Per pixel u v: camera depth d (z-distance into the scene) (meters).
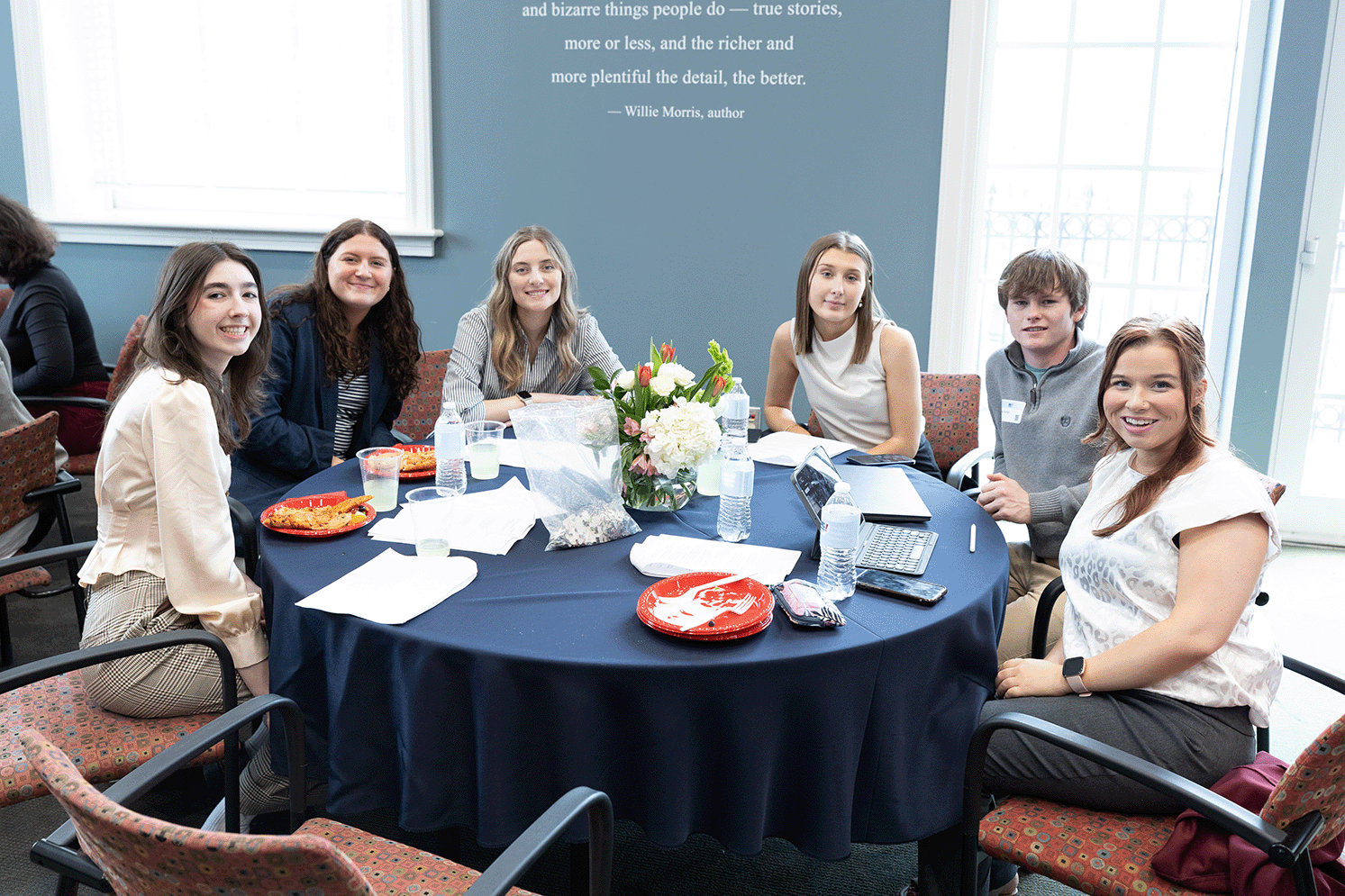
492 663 1.38
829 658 1.40
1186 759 1.47
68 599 3.25
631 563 1.75
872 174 3.88
